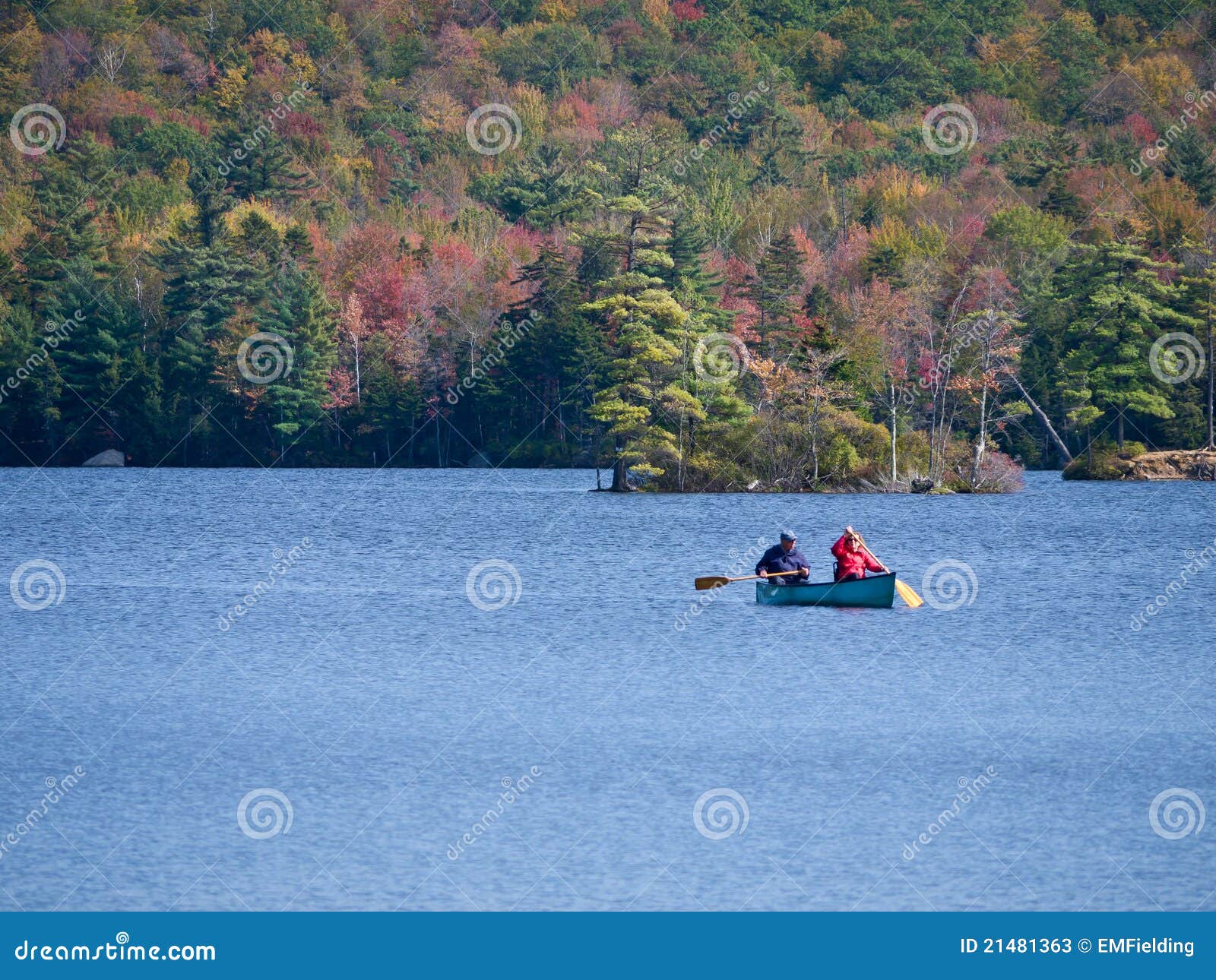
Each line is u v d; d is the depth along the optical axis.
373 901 52.53
